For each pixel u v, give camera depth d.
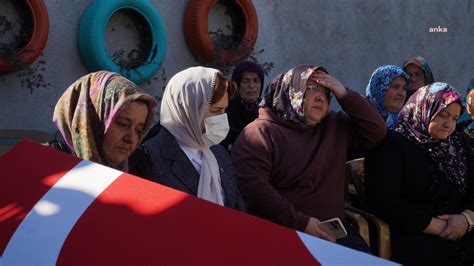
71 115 2.15
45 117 5.68
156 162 2.44
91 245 1.49
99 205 1.57
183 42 6.58
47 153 1.77
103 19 5.74
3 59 5.18
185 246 1.44
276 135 3.16
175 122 2.52
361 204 3.74
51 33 5.68
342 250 1.38
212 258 1.41
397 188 3.35
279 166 3.13
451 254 3.32
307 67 3.20
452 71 9.09
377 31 8.26
